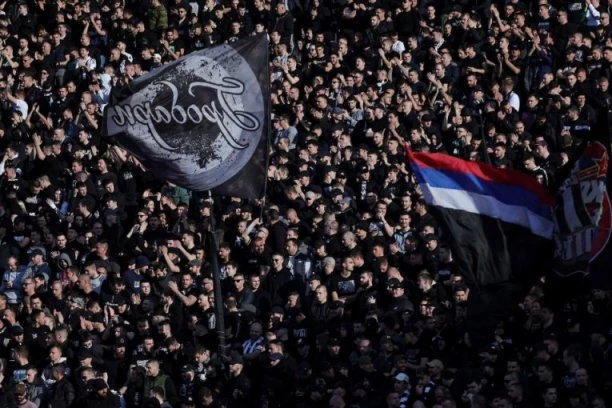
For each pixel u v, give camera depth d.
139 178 40.53
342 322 32.62
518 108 41.16
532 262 25.48
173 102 31.94
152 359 33.31
